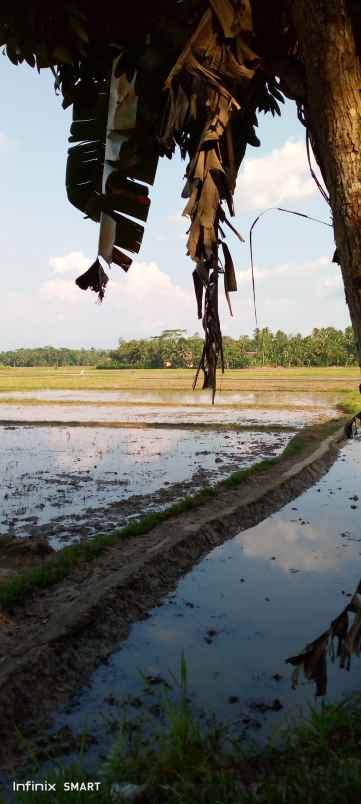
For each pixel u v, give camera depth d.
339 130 2.18
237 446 14.64
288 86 2.63
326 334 100.75
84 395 35.69
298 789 2.33
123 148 3.22
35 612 4.69
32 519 7.89
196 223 2.68
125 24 2.96
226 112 2.62
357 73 2.18
